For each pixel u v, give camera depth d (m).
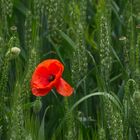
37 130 1.59
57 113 1.78
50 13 1.85
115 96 1.66
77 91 1.78
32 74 1.59
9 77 1.76
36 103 1.59
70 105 1.70
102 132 1.50
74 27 1.86
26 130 1.50
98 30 1.76
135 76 1.68
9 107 1.67
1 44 1.64
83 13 1.88
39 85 1.58
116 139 1.51
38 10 1.87
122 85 1.78
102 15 1.74
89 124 1.76
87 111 1.75
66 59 1.90
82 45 1.69
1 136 1.56
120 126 1.50
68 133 1.50
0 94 1.54
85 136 1.67
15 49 1.54
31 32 1.82
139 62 1.71
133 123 1.61
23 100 1.57
